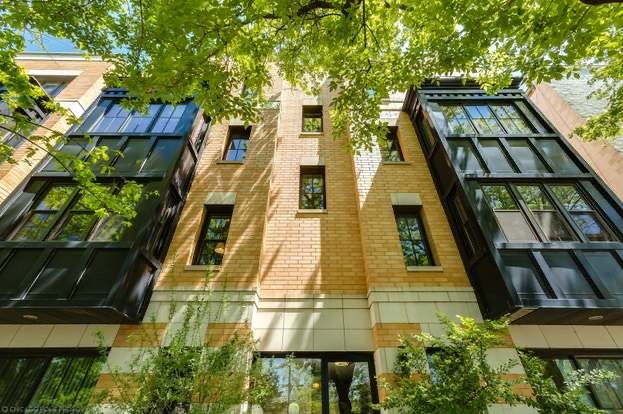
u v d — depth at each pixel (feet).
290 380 17.92
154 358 13.51
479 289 19.99
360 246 23.93
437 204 25.30
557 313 16.94
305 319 19.88
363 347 18.88
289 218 25.59
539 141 24.91
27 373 17.21
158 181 22.39
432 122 26.99
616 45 17.47
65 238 19.56
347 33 17.63
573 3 13.78
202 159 28.32
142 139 25.46
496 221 19.92
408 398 12.20
